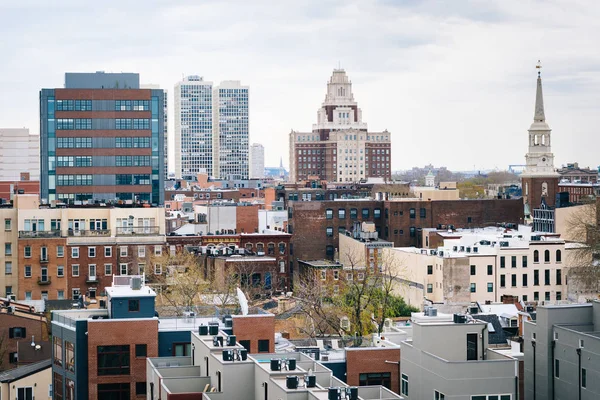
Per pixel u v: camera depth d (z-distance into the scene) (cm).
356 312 15875
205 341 9944
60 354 11719
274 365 8700
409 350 9856
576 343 9562
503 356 9450
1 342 15600
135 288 12106
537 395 10125
